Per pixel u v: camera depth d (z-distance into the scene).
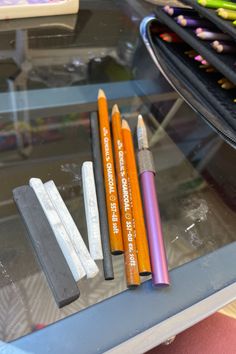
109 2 0.54
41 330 0.24
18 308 0.25
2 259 0.28
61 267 0.26
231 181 0.38
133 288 0.27
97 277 0.27
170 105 0.44
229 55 0.39
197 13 0.44
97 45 0.49
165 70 0.42
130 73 0.47
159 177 0.36
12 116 0.39
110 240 0.29
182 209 0.34
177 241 0.31
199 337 0.44
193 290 0.27
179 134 0.42
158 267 0.27
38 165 0.34
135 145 0.37
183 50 0.45
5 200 0.31
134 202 0.31
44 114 0.39
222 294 0.27
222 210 0.35
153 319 0.25
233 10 0.40
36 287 0.26
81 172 0.34
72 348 0.23
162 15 0.44
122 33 0.50
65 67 0.45
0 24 0.45
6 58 0.44
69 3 0.47
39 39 0.47
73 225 0.29
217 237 0.32
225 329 0.45
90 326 0.24
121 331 0.24
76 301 0.26
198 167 0.38
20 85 0.42
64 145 0.37
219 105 0.37
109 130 0.37
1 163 0.34
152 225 0.30
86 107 0.41
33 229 0.28
